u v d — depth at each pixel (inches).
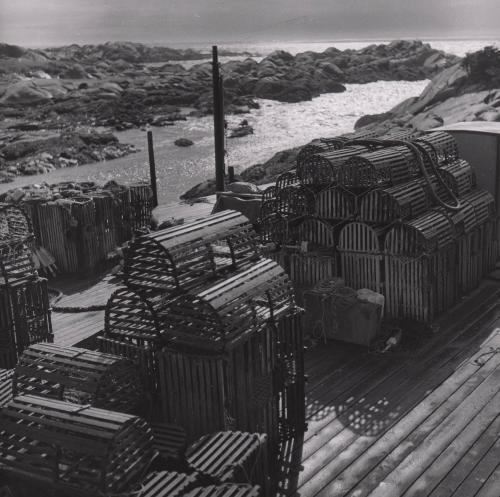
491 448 497.4
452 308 764.6
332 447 506.9
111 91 3410.4
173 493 368.5
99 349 497.0
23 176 1953.7
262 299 494.6
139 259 468.4
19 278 616.4
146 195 983.6
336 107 3161.9
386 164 722.2
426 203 741.3
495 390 581.9
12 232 676.7
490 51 1861.5
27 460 384.5
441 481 462.3
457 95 1861.5
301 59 4468.5
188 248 462.0
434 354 655.8
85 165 2090.3
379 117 2039.9
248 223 514.6
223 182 1134.4
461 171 829.2
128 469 378.0
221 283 462.0
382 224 711.7
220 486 376.2
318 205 740.7
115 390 443.8
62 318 751.7
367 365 639.1
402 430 526.3
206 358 443.8
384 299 712.4
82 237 869.2
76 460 374.6
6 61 4458.7
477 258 821.2
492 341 676.7
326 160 732.7
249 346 462.6
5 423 393.4
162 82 3595.0
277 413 500.1
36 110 3107.8
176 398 462.9
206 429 455.5
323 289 691.4
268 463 486.0
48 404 397.4
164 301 462.0
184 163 2039.9
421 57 4505.4
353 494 451.5
